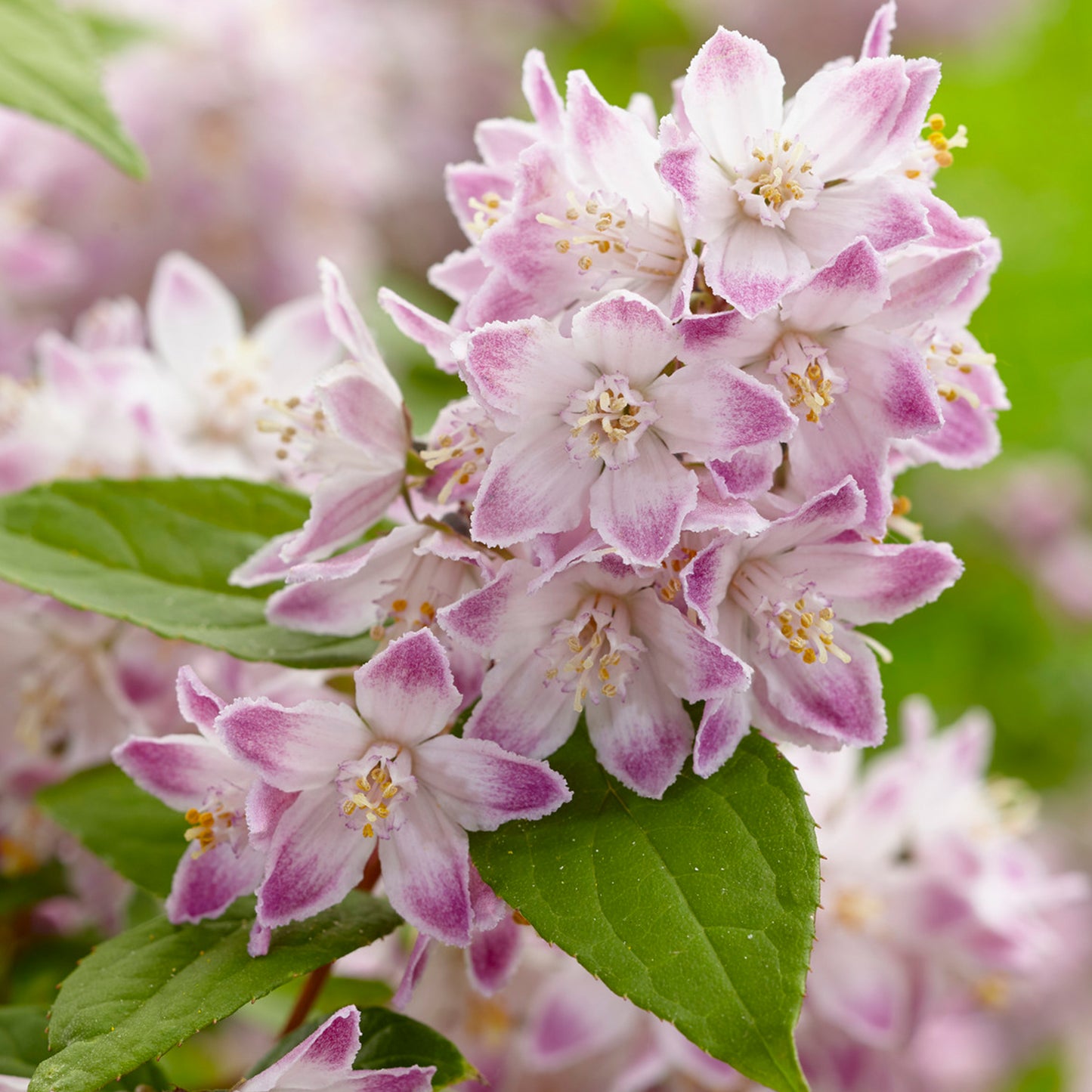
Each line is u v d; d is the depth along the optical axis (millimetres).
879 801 372
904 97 306
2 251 453
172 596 326
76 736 364
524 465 305
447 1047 311
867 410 307
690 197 301
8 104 338
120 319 386
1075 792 638
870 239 304
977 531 607
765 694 312
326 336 384
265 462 378
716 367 302
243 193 489
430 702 303
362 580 315
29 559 326
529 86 316
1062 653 590
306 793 306
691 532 306
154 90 479
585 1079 365
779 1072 285
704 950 291
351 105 511
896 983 374
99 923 369
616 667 305
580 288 310
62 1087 290
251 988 300
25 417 373
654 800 303
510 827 304
